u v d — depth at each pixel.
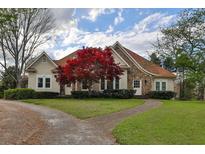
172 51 40.41
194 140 10.38
